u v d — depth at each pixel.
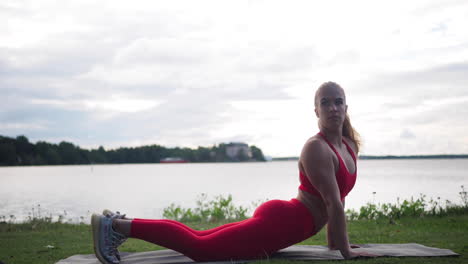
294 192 20.38
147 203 15.45
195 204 14.81
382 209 8.52
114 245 3.25
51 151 124.31
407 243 4.39
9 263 3.94
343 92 3.54
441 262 3.26
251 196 17.81
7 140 116.06
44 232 6.55
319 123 3.59
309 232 3.45
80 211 12.88
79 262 3.60
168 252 3.91
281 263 3.24
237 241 3.33
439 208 8.35
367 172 52.31
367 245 4.05
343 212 3.26
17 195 20.31
